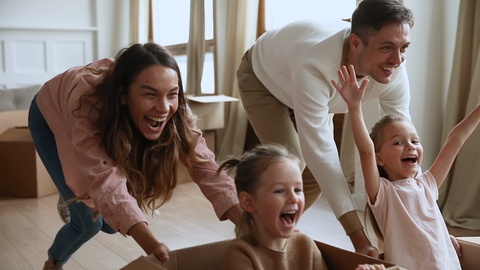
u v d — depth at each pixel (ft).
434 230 4.93
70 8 21.59
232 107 16.10
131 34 22.36
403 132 5.22
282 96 6.71
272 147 4.37
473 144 10.14
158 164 5.27
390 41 5.12
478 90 10.19
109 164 4.76
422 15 10.88
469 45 10.56
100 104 4.93
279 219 4.09
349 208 5.19
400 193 5.05
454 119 10.71
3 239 9.78
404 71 6.28
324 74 5.57
